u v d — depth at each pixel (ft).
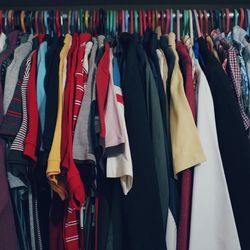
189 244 2.22
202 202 2.24
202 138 2.35
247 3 3.59
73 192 2.16
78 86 2.36
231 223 2.21
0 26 3.08
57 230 2.50
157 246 2.11
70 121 2.26
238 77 2.68
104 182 2.37
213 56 2.67
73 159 2.18
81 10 3.40
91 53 2.60
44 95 2.41
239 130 2.34
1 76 2.51
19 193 2.42
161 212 2.19
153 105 2.40
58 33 3.14
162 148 2.32
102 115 2.23
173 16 3.17
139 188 2.17
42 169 2.34
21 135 2.26
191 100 2.44
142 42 2.84
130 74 2.39
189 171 2.27
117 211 2.26
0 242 2.27
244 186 2.27
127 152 2.19
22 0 3.40
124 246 2.24
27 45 2.72
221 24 3.15
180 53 2.72
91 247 2.49
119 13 3.14
